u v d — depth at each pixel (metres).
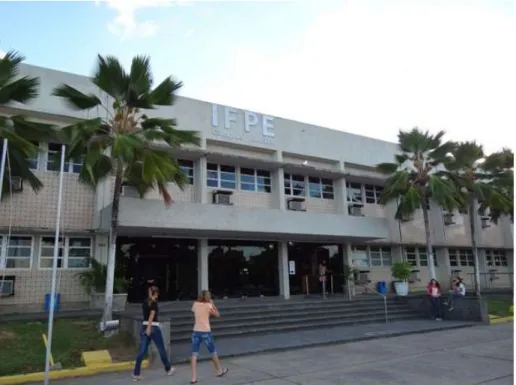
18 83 11.69
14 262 14.91
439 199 19.70
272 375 8.40
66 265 15.70
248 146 20.17
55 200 15.70
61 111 15.76
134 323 10.74
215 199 18.89
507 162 22.67
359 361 9.66
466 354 10.38
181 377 8.38
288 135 21.67
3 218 14.71
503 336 13.25
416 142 21.16
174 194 18.19
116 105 13.22
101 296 14.83
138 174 14.42
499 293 25.53
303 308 16.23
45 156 15.87
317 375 8.34
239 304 16.27
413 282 25.66
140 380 8.22
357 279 22.53
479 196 22.06
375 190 25.59
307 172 22.11
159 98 13.13
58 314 13.27
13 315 13.35
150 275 17.50
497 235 31.34
